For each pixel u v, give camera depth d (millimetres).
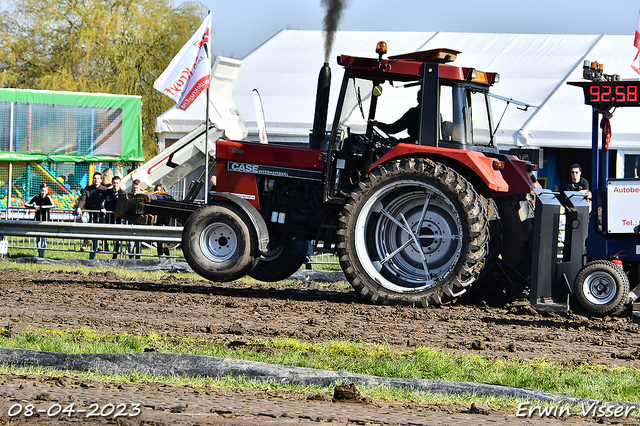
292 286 21062
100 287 18531
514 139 35188
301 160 18062
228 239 17969
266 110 39250
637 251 15266
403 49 42938
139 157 41594
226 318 13430
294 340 10586
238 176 18688
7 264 24391
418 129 16766
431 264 16625
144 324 12305
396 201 16922
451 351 10547
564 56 40906
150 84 56625
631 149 34281
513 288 17281
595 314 15023
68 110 40469
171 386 8070
